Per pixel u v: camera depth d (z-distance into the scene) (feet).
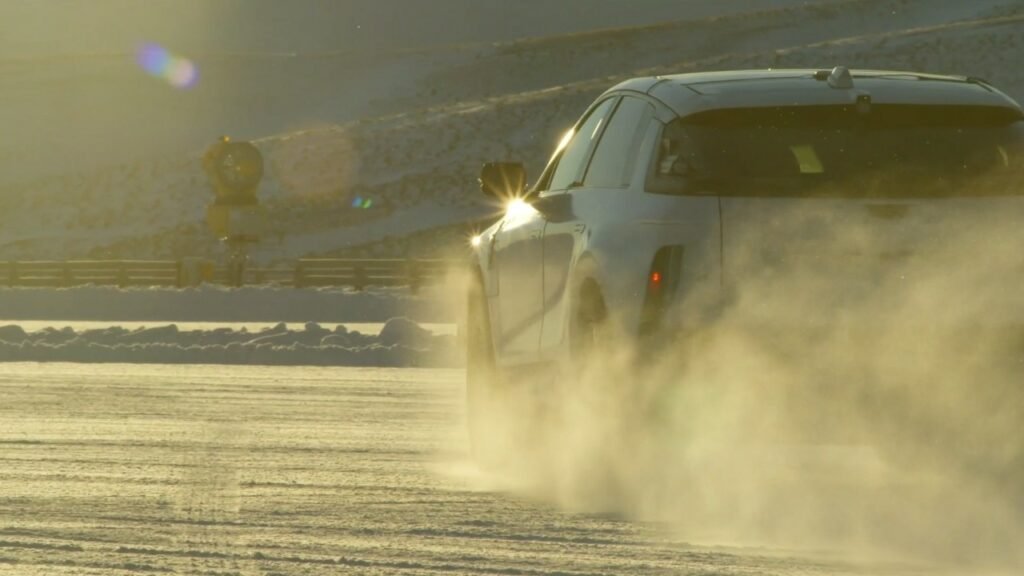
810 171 91.61
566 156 116.47
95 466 116.47
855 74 99.81
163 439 136.87
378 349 263.90
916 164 92.53
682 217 90.43
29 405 172.86
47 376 221.25
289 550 78.43
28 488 103.71
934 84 97.81
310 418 159.43
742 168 91.81
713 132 93.76
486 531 84.89
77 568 73.15
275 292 501.97
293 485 106.11
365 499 98.63
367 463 120.16
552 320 106.32
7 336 289.33
